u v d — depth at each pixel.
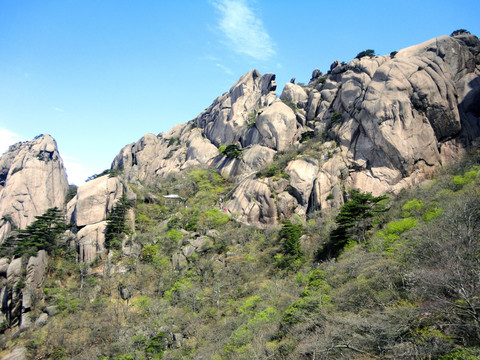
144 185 96.94
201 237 61.53
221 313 44.38
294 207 67.81
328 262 46.09
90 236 60.78
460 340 18.03
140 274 55.00
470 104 68.19
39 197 100.25
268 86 107.56
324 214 63.25
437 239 28.44
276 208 67.62
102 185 67.00
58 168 110.12
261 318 35.09
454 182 50.31
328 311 28.47
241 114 103.75
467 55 72.75
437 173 62.56
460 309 18.92
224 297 48.00
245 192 72.94
